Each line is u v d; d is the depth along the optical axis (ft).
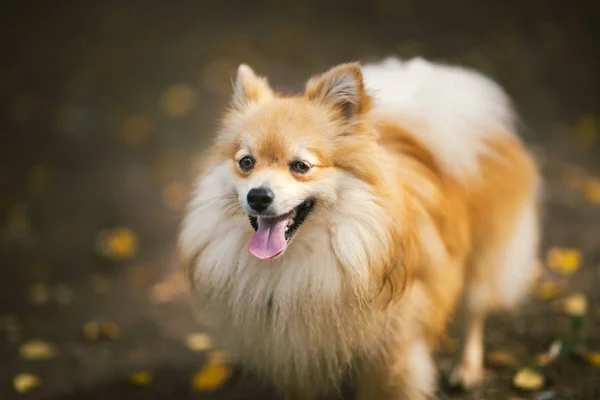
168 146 28.30
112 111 31.30
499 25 35.63
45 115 31.17
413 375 11.98
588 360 14.05
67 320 18.43
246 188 10.64
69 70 34.78
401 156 12.32
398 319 11.59
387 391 12.07
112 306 19.15
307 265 11.07
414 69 13.92
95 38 38.01
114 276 20.85
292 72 32.27
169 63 34.86
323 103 11.27
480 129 13.79
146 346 16.99
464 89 13.75
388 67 14.20
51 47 37.06
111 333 17.56
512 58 32.45
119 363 16.16
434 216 12.26
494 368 14.65
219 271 11.46
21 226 23.71
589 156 24.86
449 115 13.23
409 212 11.39
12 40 37.73
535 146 25.72
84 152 28.45
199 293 12.02
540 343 15.30
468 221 13.41
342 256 10.84
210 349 16.58
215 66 33.88
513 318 16.49
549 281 17.94
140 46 36.94
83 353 16.66
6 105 31.91
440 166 12.98
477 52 33.17
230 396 14.58
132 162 27.48
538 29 34.83
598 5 36.14
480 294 14.42
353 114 11.12
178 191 25.05
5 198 25.46
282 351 11.76
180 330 17.74
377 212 10.76
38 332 17.76
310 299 11.09
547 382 13.58
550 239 19.92
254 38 36.86
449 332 15.96
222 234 11.40
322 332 11.36
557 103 28.89
